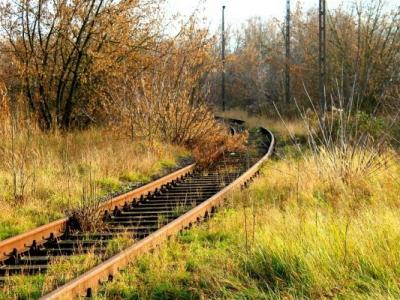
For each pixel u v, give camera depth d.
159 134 20.44
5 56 21.91
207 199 10.20
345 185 10.36
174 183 13.32
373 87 27.38
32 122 18.20
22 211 9.46
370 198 9.46
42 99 21.20
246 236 6.72
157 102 20.47
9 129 14.96
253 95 54.72
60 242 7.75
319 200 9.73
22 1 20.05
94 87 22.17
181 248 7.21
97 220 8.62
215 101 57.50
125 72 21.00
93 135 19.34
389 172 11.14
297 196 9.66
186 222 8.56
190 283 5.83
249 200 10.11
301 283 5.58
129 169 14.62
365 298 5.03
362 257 5.96
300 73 39.88
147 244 6.97
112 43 21.67
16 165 12.27
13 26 20.23
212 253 6.86
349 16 33.81
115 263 6.15
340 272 5.72
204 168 16.06
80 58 21.11
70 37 21.31
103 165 13.91
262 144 23.72
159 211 10.02
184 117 21.14
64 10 20.23
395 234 6.46
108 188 12.59
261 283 5.75
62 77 21.27
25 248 7.45
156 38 21.94
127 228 8.47
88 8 20.72
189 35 21.91
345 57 32.53
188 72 21.58
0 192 10.40
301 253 6.09
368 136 12.76
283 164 14.53
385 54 29.62
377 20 31.28
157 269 6.21
